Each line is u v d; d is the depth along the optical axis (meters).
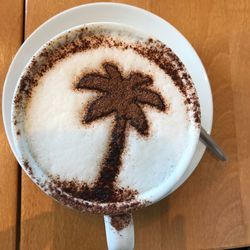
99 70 0.16
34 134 0.15
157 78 0.16
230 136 0.20
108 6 0.18
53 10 0.19
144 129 0.15
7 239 0.17
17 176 0.18
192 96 0.16
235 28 0.21
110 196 0.15
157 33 0.19
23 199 0.18
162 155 0.15
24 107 0.15
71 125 0.15
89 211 0.15
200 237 0.18
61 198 0.15
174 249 0.18
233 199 0.19
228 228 0.19
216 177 0.19
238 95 0.20
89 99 0.15
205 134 0.18
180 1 0.20
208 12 0.21
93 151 0.15
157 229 0.18
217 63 0.20
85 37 0.16
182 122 0.16
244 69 0.20
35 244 0.18
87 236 0.18
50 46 0.15
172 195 0.19
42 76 0.15
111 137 0.15
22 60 0.18
